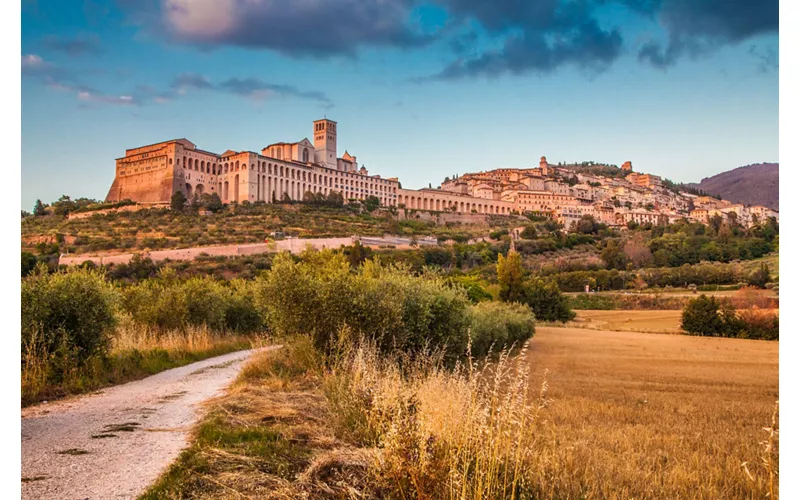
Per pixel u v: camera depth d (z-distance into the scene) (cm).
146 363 1761
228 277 7844
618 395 1638
